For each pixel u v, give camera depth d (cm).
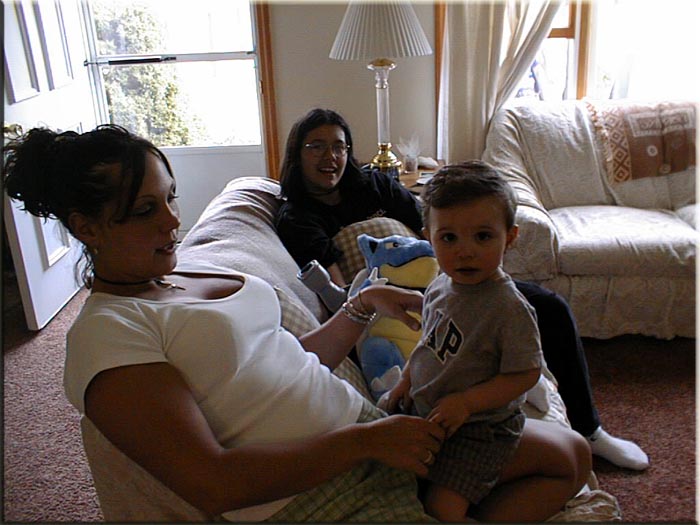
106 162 101
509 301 112
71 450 223
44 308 304
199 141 394
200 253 158
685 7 326
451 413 108
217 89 383
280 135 373
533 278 268
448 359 116
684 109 310
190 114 388
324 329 141
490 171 118
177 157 387
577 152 310
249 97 385
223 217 187
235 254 161
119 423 94
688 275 265
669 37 333
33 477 210
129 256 106
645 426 226
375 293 139
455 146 331
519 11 313
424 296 129
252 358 108
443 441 110
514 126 317
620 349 275
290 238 200
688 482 198
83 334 97
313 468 100
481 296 114
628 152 307
